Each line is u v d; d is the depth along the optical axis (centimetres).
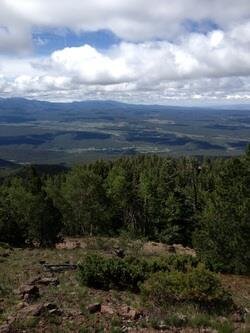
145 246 4172
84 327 1227
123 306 1473
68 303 1481
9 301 1435
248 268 2578
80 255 2839
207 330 1300
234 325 1368
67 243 4609
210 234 2725
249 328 1314
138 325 1304
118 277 1781
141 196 6538
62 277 1936
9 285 1702
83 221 6141
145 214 6531
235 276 2550
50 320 1250
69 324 1245
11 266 2228
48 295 1569
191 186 7556
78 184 6119
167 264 2027
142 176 7025
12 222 4238
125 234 5478
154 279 1625
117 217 6988
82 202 6103
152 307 1501
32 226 4369
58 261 2472
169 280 1592
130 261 2005
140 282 1723
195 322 1353
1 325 1179
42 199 4459
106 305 1468
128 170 8994
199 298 1544
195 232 2923
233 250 2612
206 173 8306
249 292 2072
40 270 2106
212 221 2744
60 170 15862
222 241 2667
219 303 1573
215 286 1594
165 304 1525
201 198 6288
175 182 7788
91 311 1385
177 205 6350
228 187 2802
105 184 7088
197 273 1631
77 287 1723
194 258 2156
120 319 1326
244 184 2758
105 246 3722
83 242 4509
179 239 6312
